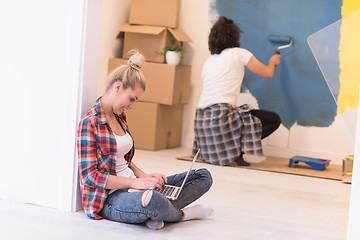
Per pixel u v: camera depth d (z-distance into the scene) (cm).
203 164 436
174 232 235
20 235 215
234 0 513
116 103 241
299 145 498
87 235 221
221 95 439
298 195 342
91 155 236
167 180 258
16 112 264
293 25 494
